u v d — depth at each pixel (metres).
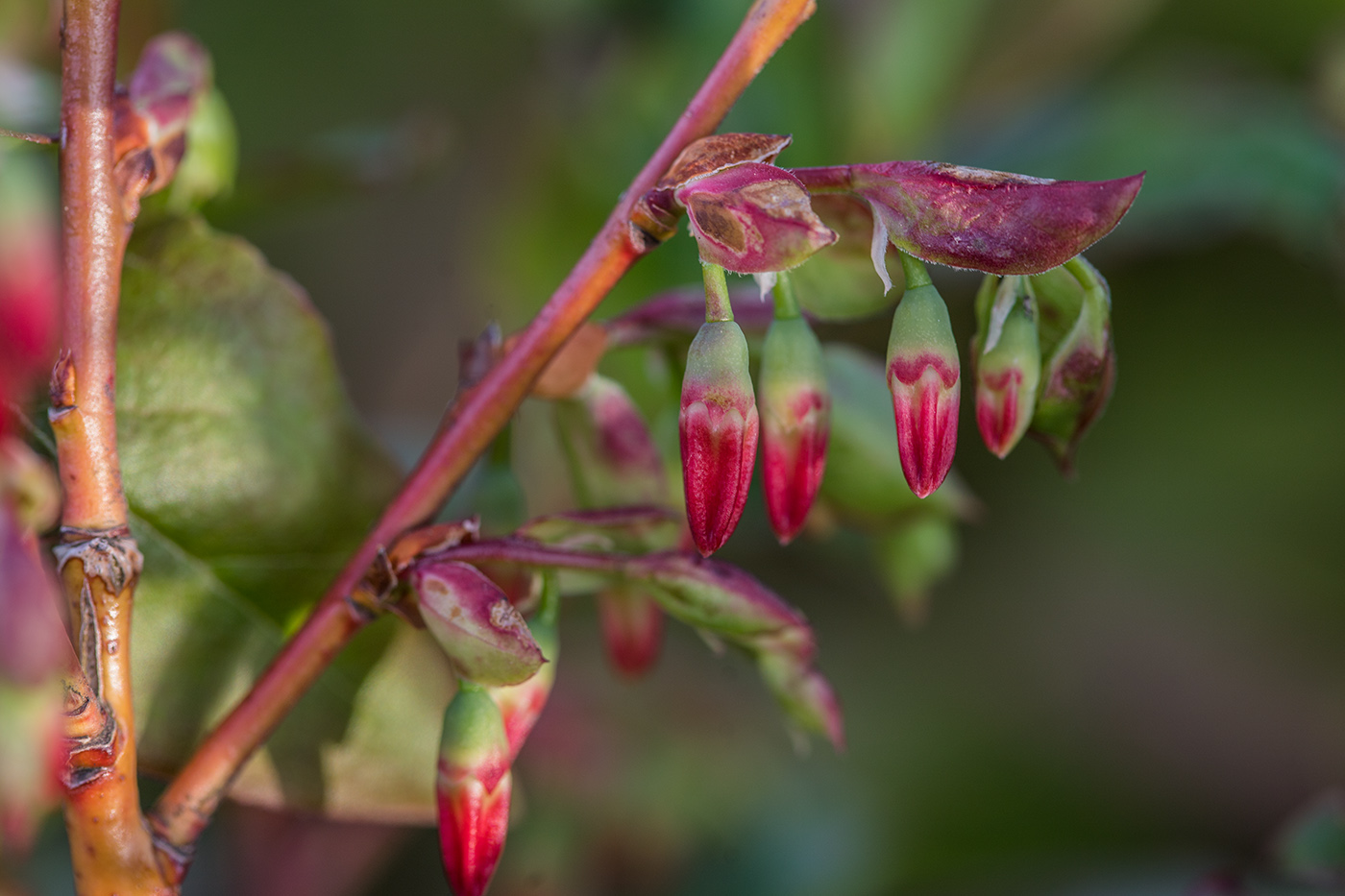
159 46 0.23
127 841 0.22
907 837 0.38
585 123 0.38
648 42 0.38
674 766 0.32
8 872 0.21
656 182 0.22
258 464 0.23
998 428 0.22
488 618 0.22
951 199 0.21
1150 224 0.38
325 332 0.24
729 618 0.22
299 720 0.23
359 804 0.23
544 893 0.30
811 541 0.37
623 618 0.24
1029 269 0.21
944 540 0.25
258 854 0.28
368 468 0.23
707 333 0.21
